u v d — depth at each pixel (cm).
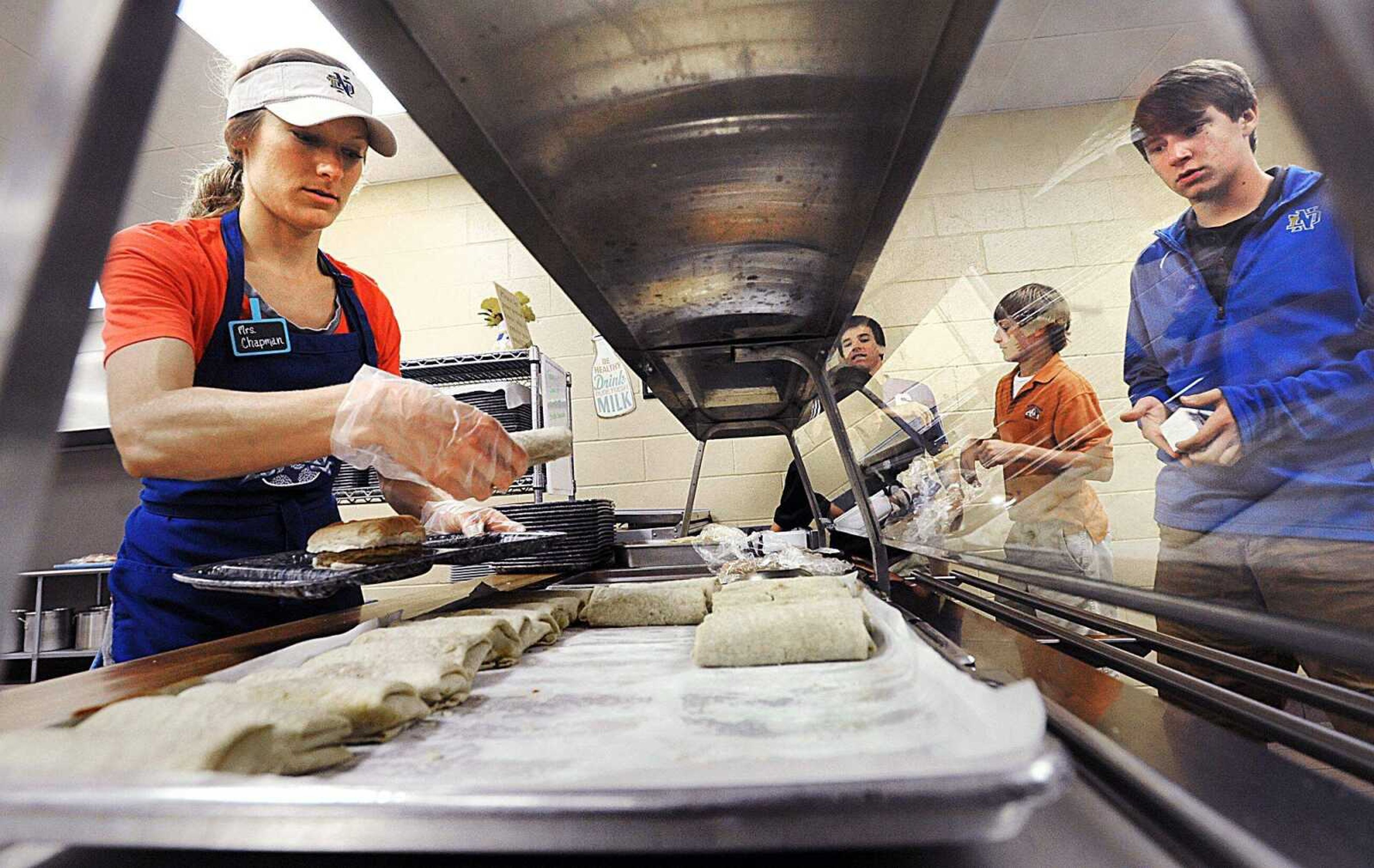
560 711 60
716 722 53
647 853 32
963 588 121
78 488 315
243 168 129
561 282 99
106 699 56
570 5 49
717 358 138
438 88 57
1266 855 26
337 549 90
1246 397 68
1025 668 59
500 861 32
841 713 53
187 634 117
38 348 29
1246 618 49
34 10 195
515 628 80
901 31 53
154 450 91
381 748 51
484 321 325
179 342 105
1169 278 74
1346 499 63
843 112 64
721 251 94
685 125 64
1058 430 85
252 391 128
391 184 346
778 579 115
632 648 88
